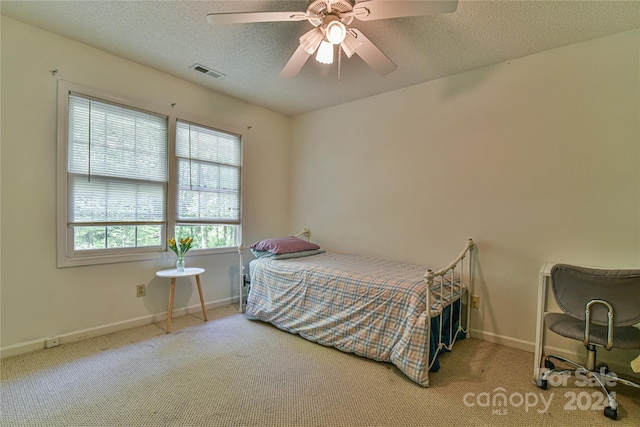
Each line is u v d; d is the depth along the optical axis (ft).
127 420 4.95
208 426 4.87
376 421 5.03
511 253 7.98
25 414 5.03
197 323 9.21
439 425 4.96
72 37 7.38
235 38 7.29
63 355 7.00
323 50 5.65
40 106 7.11
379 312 6.87
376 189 10.57
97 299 8.06
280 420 5.02
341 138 11.52
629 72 6.55
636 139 6.49
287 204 13.12
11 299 6.82
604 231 6.83
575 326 5.68
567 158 7.23
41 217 7.17
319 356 7.21
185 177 9.84
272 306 8.97
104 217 8.16
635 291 4.87
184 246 9.01
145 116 8.91
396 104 10.07
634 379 6.42
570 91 7.19
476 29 6.63
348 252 11.31
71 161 7.61
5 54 6.65
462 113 8.73
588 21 6.26
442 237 9.12
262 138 12.08
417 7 4.74
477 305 8.50
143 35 7.22
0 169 6.64
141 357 7.02
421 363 6.02
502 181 8.09
